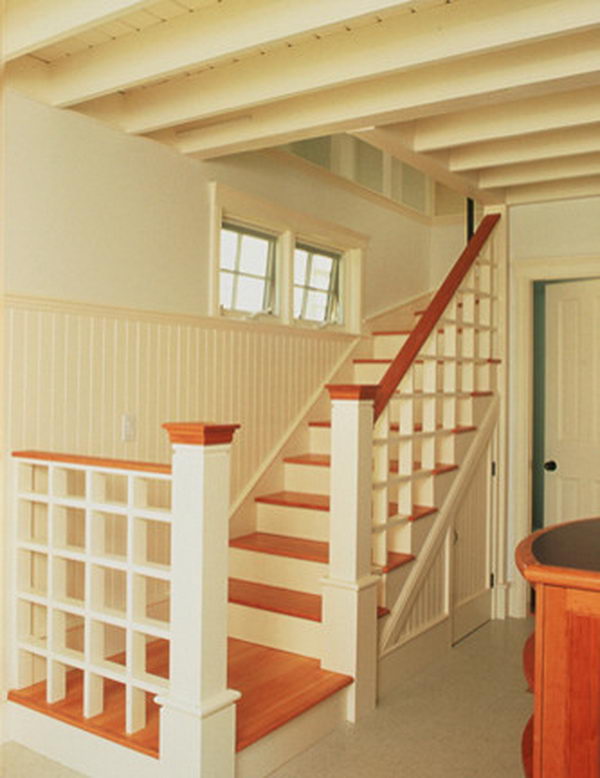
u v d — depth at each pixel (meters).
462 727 2.96
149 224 3.28
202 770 2.23
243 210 3.80
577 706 1.41
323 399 4.41
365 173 4.95
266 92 2.84
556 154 3.54
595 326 4.66
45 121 2.84
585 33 2.57
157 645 3.26
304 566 3.40
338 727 2.93
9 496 2.74
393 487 3.89
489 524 4.49
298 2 2.30
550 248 4.50
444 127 3.41
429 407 3.77
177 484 2.29
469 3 2.42
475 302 4.32
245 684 2.86
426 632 3.67
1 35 2.45
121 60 2.70
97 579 2.57
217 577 2.29
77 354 2.94
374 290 5.03
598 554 1.75
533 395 5.11
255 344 3.86
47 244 2.85
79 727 2.53
